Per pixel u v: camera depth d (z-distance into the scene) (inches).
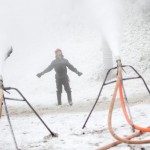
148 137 233.9
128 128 284.0
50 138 276.2
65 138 265.4
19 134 319.0
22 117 477.7
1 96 214.5
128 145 214.4
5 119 459.2
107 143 233.0
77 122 362.0
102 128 298.2
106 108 494.0
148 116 343.3
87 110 498.6
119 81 216.5
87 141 245.4
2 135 318.7
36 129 340.5
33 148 243.3
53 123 375.2
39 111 552.4
